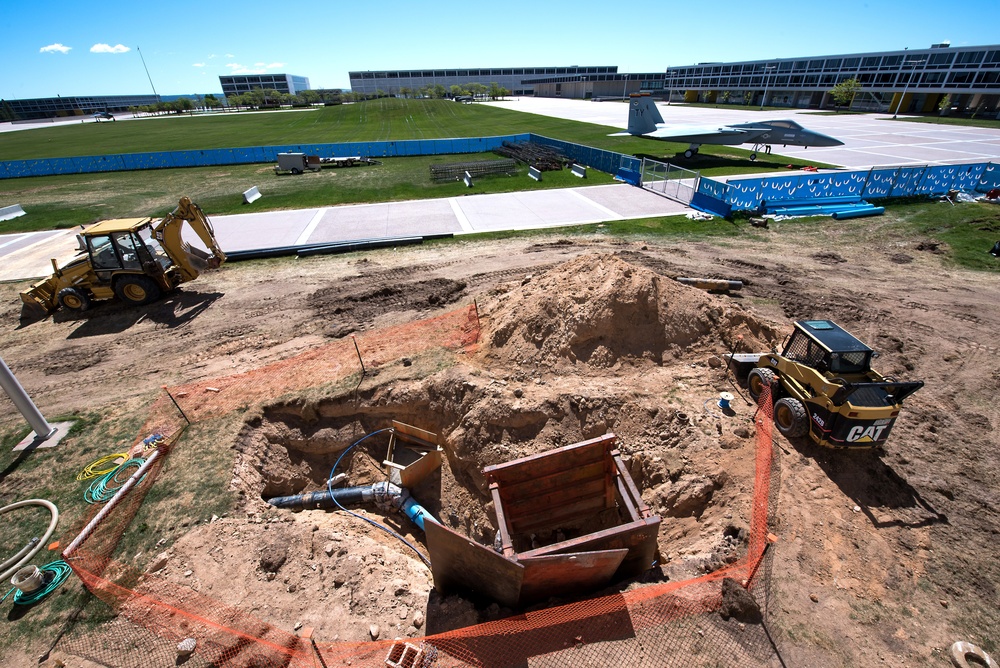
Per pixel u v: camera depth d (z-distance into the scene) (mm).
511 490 8234
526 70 194000
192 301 16266
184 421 10125
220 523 7797
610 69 192250
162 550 7363
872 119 67562
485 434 9781
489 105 109188
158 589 6730
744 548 7113
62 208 29875
